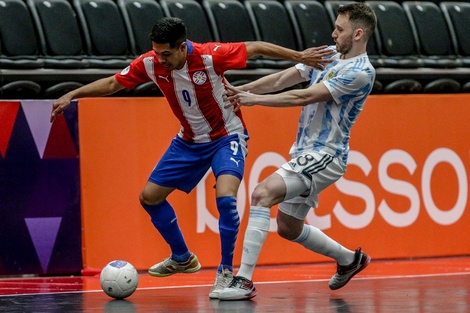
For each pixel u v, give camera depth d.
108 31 21.83
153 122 20.11
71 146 19.34
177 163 14.95
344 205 21.59
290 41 23.56
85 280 18.22
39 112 19.08
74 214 19.36
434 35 24.81
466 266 20.31
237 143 14.76
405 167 22.20
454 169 22.70
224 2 23.20
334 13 24.39
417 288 15.51
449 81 23.98
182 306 13.06
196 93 14.34
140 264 19.88
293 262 21.27
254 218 13.83
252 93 14.70
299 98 13.54
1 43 20.64
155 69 14.32
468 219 22.83
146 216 19.98
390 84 23.38
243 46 14.32
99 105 19.64
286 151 21.20
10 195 18.84
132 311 12.46
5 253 18.78
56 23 21.33
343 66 13.81
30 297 14.66
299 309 12.49
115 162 19.75
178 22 13.76
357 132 21.80
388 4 24.70
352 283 16.61
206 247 20.45
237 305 13.09
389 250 21.97
